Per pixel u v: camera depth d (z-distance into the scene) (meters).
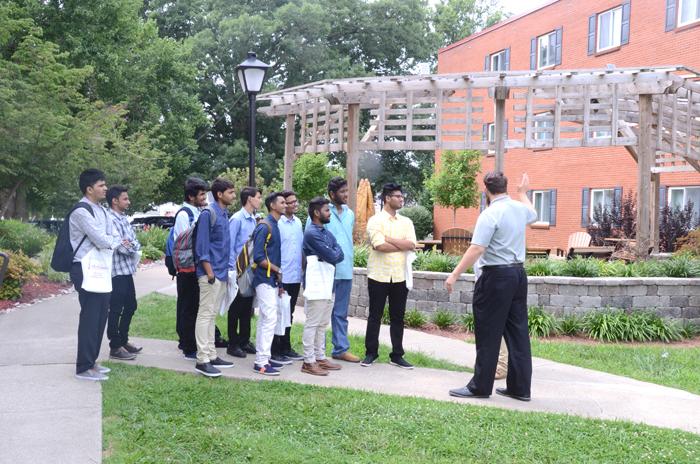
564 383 6.89
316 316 6.86
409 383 6.66
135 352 7.30
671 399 6.32
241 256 7.00
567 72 11.12
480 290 6.15
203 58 36.66
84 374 6.09
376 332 7.39
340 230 7.52
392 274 7.29
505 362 7.10
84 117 18.55
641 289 10.01
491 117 25.50
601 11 21.44
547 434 5.15
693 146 14.21
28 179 16.84
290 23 37.72
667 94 11.73
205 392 5.90
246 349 7.66
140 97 26.47
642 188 11.28
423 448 4.83
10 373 6.24
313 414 5.47
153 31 27.09
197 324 6.50
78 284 6.04
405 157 42.84
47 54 15.57
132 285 7.08
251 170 11.09
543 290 10.03
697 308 10.15
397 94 13.03
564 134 22.56
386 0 40.97
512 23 26.08
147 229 23.55
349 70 38.31
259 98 13.67
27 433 4.76
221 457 4.54
